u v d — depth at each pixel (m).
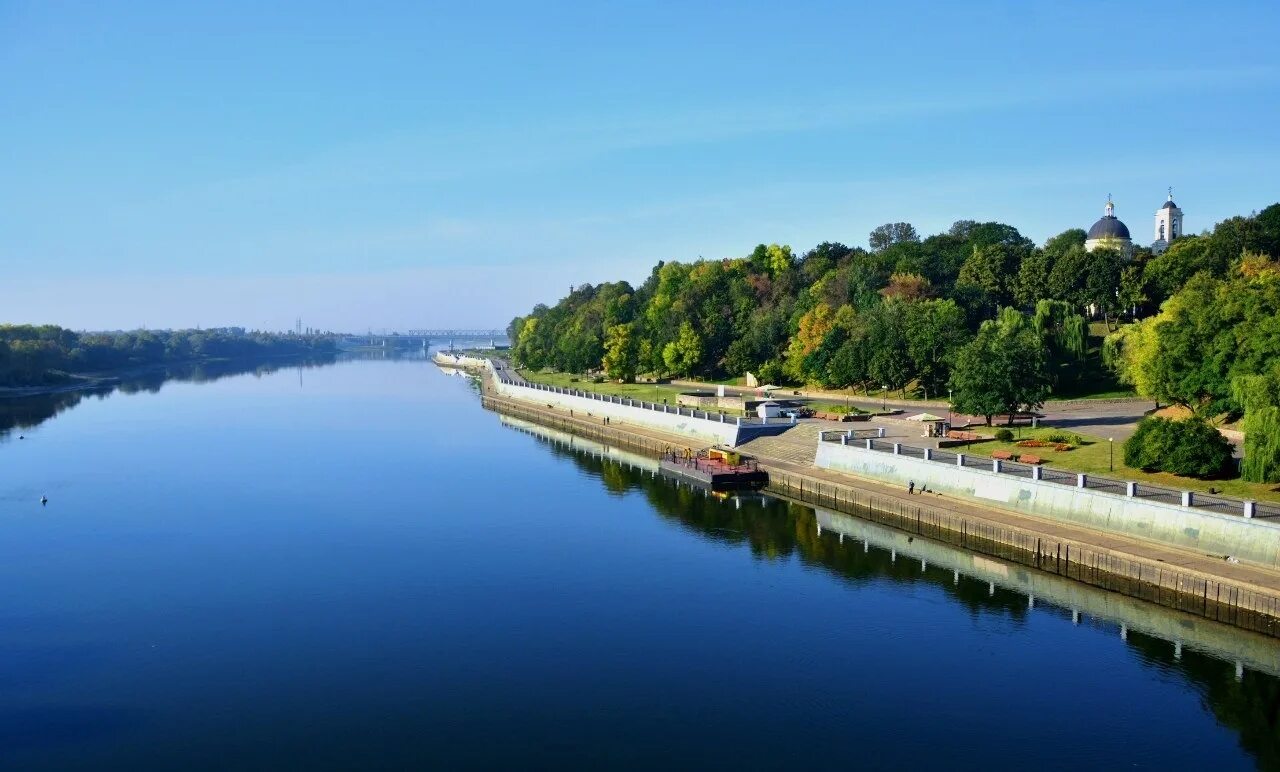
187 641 56.81
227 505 94.75
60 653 55.09
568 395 178.38
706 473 102.81
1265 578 55.22
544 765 41.56
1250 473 67.94
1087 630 57.00
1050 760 41.59
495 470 116.38
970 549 73.88
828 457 99.38
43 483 107.56
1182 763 41.22
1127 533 66.06
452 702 48.03
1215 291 105.81
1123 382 129.00
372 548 77.19
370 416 182.25
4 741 44.59
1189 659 52.31
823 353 156.12
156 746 43.84
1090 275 159.00
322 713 46.97
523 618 60.00
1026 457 84.25
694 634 56.91
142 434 152.00
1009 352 100.94
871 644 55.00
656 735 44.19
